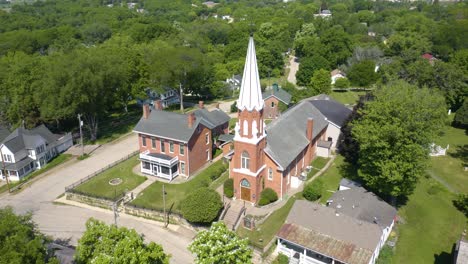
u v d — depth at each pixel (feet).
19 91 238.07
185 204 142.41
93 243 91.45
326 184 170.30
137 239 90.43
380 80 298.35
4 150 194.39
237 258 97.19
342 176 177.78
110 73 234.38
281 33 506.89
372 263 116.98
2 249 78.89
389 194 156.15
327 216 128.47
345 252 114.83
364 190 150.82
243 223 141.28
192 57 292.81
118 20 652.07
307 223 128.06
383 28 518.78
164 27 492.95
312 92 316.40
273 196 152.46
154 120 192.85
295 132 175.42
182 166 184.34
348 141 180.14
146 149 193.67
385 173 136.87
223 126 221.05
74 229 146.41
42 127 223.92
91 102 230.48
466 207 153.48
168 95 331.57
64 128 268.62
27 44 433.89
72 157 218.18
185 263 126.21
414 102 141.28
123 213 157.28
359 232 120.37
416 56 299.79
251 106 138.82
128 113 303.27
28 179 192.95
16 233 85.46
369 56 380.17
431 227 144.25
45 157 212.43
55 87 221.25
